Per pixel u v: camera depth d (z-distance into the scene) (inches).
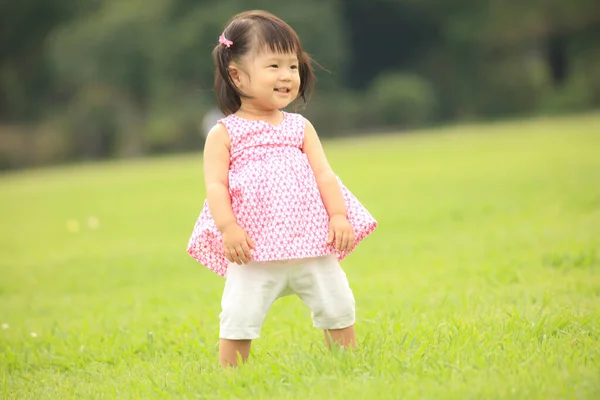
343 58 2753.4
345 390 186.5
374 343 227.3
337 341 224.7
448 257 421.7
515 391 175.2
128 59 2529.5
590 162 902.4
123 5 2664.9
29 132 2701.8
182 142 2492.6
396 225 571.8
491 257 405.1
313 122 2534.5
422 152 1325.0
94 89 2632.9
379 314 295.3
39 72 2829.7
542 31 2780.5
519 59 2918.3
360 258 454.3
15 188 1337.4
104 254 571.8
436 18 2861.7
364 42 3004.4
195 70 2551.7
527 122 2240.4
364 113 2596.0
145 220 754.2
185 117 2480.3
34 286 468.1
